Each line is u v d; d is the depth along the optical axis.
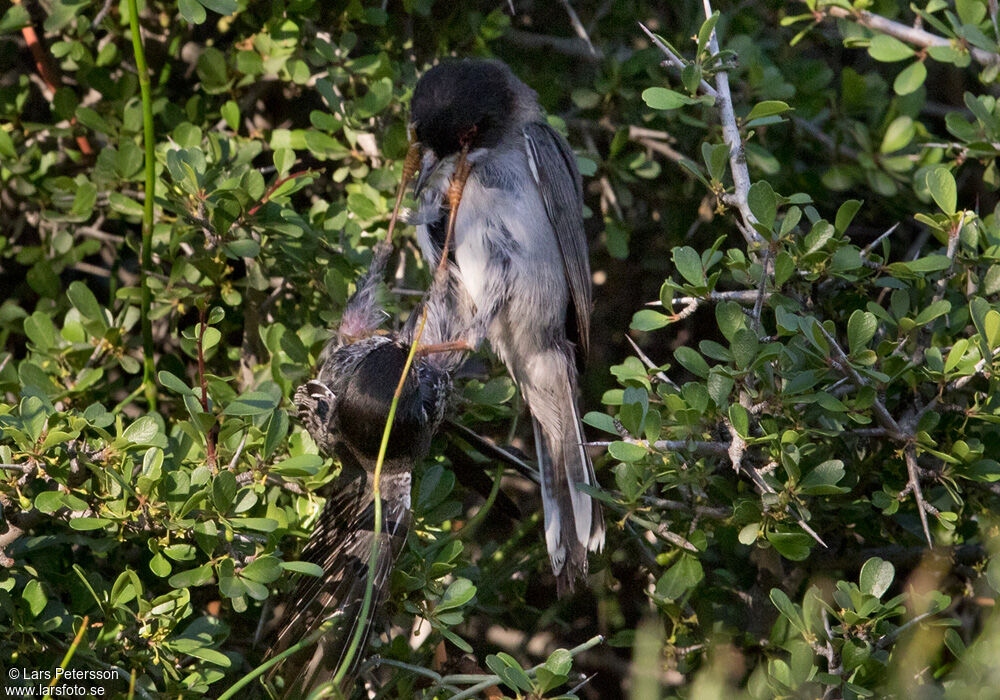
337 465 8.06
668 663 8.52
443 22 10.56
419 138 9.04
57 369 8.66
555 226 9.40
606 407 11.30
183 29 10.19
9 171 9.52
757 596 8.75
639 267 11.52
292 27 9.36
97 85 9.63
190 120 9.66
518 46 11.02
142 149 8.84
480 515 8.47
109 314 8.90
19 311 9.45
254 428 7.50
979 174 10.91
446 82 9.07
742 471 7.66
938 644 7.30
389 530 7.34
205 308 8.39
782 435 7.12
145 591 8.41
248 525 6.68
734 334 6.90
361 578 7.17
